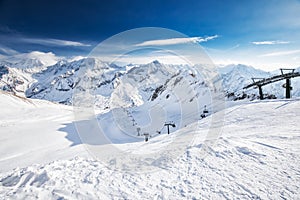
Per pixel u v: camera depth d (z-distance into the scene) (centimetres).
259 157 636
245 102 2161
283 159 609
